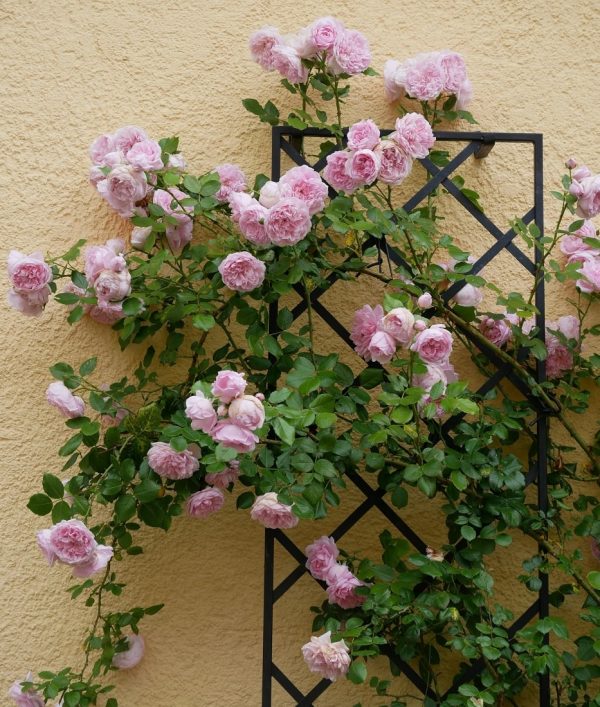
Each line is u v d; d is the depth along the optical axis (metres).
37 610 1.75
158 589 1.77
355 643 1.45
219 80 1.88
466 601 1.54
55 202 1.84
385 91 1.86
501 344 1.75
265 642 1.61
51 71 1.87
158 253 1.61
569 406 1.74
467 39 1.90
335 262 1.78
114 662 1.70
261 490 1.47
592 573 1.48
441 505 1.78
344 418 1.62
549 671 1.58
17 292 1.60
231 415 1.28
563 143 1.88
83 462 1.57
